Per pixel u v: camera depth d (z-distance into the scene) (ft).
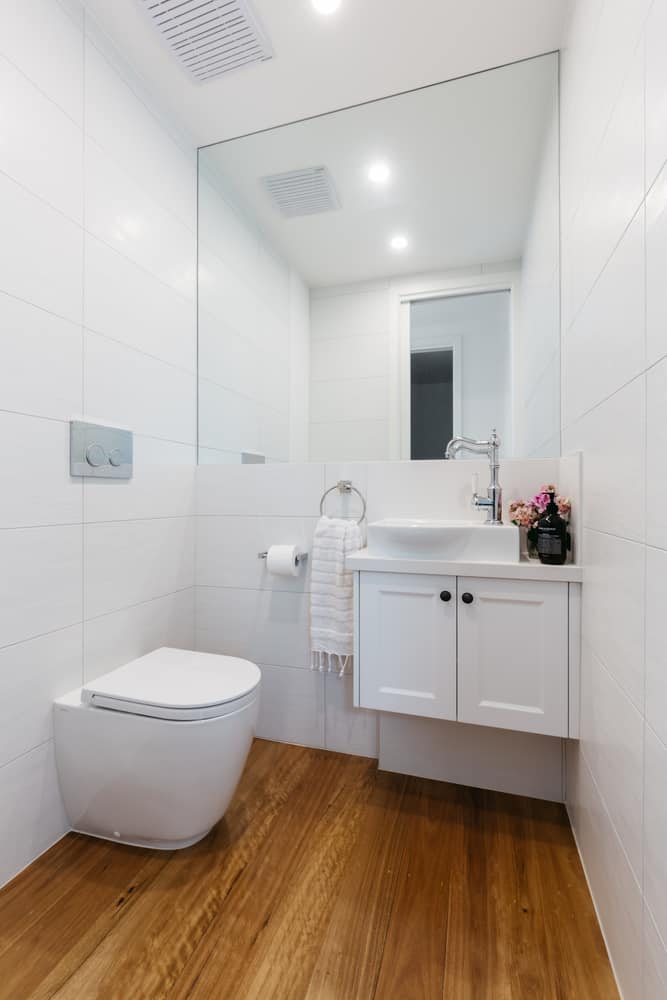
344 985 3.11
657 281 2.50
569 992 3.08
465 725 5.40
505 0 4.67
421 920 3.59
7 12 3.92
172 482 6.25
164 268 6.11
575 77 4.58
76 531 4.69
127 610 5.40
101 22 4.91
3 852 3.90
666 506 2.38
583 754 4.24
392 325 6.54
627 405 3.01
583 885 3.94
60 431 4.49
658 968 2.44
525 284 6.12
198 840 4.45
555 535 4.51
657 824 2.48
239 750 4.27
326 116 6.27
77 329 4.69
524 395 6.06
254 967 3.22
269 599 6.41
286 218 6.81
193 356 6.77
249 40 5.08
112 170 5.16
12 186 3.98
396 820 4.76
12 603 3.99
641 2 2.71
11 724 3.97
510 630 4.50
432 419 6.39
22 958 3.28
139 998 3.03
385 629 4.89
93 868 4.09
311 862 4.18
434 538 4.78
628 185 2.98
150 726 4.01
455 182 6.27
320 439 6.70
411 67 5.48
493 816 4.84
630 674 2.94
